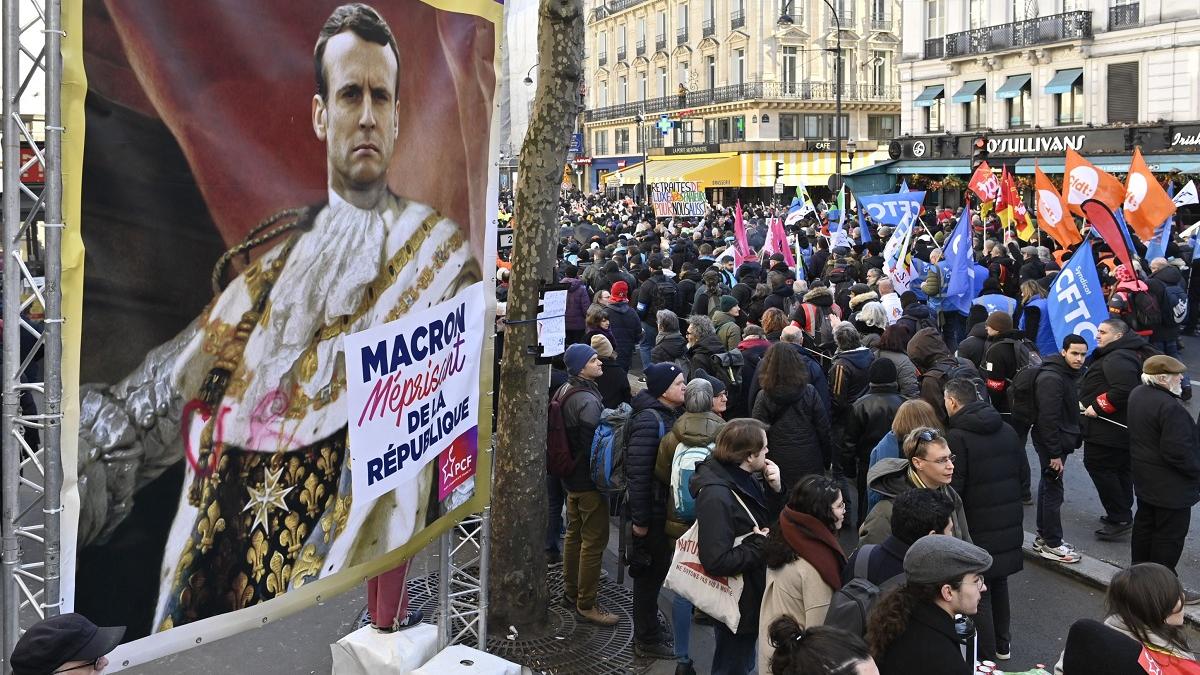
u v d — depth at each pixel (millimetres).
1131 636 3703
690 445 5645
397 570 5461
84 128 2998
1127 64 32938
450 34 4797
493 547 6449
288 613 4023
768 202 49312
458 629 6391
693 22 60344
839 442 8328
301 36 3779
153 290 3266
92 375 3102
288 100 3740
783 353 7062
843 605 4086
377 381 4414
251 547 3789
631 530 6113
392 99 4340
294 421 3926
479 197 5203
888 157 42750
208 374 3508
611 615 6629
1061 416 7480
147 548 3348
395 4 4324
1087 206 12305
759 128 55469
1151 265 14719
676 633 5754
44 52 2906
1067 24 34281
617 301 11664
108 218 3100
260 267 3674
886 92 58906
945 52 39562
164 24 3236
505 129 17203
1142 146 31297
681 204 29141
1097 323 9961
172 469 3404
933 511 4309
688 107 60906
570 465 6539
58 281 2988
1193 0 30594
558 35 6016
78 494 3100
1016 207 19797
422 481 4895
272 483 3857
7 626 3238
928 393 7336
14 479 3166
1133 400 6691
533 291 6246
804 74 56406
